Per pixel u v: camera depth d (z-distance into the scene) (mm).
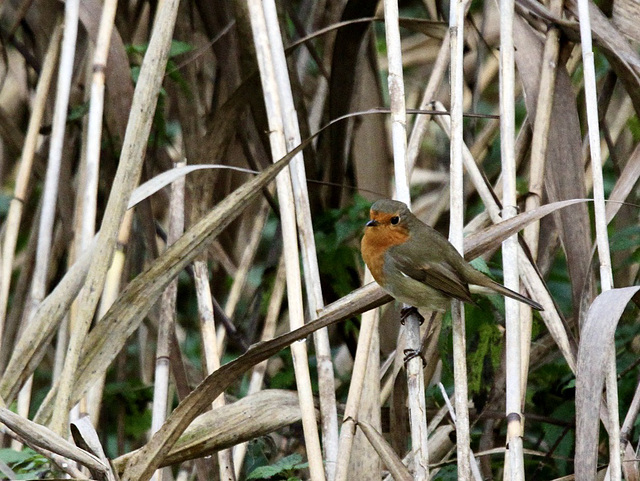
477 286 8039
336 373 11484
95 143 9141
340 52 11383
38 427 6789
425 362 8672
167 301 9578
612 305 6930
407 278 8305
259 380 10328
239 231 13156
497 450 8820
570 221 9188
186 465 10141
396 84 8414
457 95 8273
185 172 8953
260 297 11867
